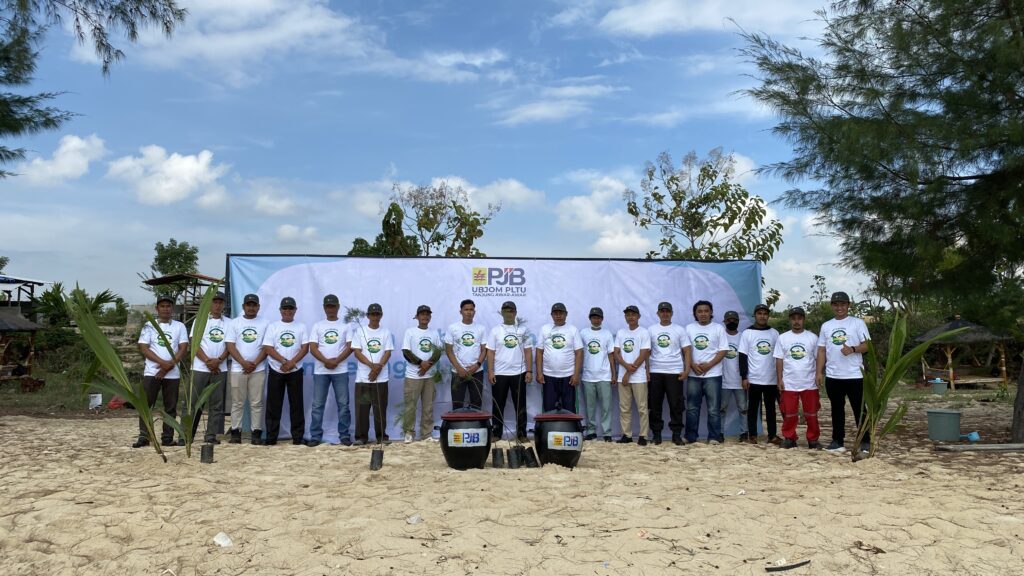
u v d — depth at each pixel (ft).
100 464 22.13
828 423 36.09
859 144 25.54
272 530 14.48
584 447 27.32
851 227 28.43
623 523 15.01
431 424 29.17
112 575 12.45
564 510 16.10
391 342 28.25
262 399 27.89
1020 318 28.37
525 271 31.48
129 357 61.77
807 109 27.09
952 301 27.73
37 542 13.91
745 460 24.23
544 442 22.33
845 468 22.39
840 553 13.39
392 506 16.10
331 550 13.47
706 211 45.19
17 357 62.28
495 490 18.06
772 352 28.58
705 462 23.81
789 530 14.70
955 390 64.23
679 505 16.51
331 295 28.50
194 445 26.86
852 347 26.04
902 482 19.66
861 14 26.84
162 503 16.38
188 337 27.22
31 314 67.82
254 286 30.63
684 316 31.83
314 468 22.00
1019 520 15.39
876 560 13.15
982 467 22.31
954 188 26.61
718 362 28.71
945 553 13.44
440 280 31.17
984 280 27.48
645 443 28.27
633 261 31.91
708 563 12.89
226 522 14.98
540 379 28.99
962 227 26.37
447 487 18.45
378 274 30.99
